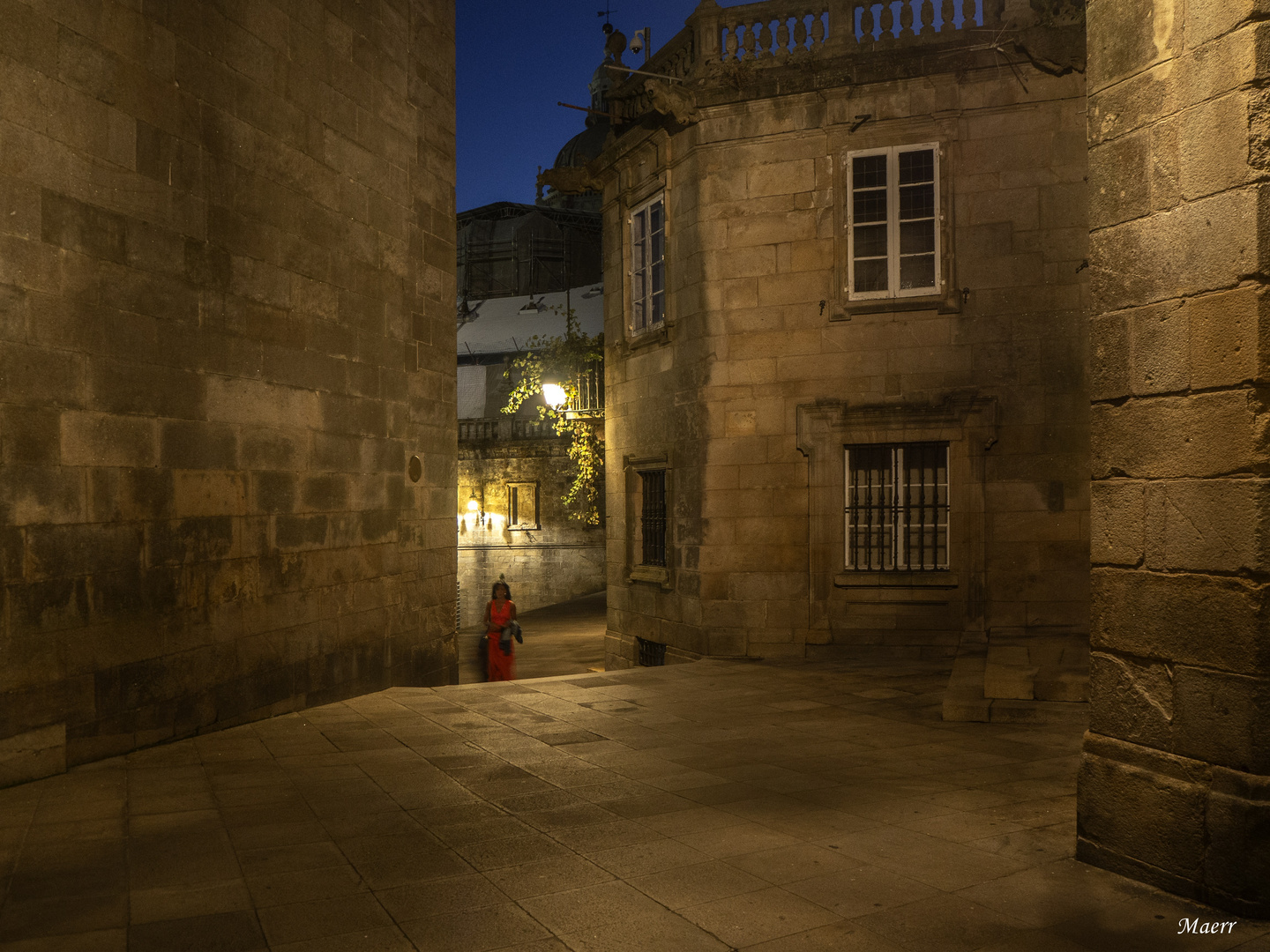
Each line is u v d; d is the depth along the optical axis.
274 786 5.95
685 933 3.74
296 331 8.80
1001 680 8.54
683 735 7.50
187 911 3.95
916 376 12.28
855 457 12.68
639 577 14.55
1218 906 3.99
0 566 5.95
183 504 7.43
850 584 12.43
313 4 9.12
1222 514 4.09
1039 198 11.95
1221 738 4.05
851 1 12.59
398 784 6.01
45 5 6.33
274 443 8.48
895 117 12.32
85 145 6.62
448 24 11.75
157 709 7.14
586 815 5.30
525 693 9.50
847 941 3.67
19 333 6.11
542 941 3.66
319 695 9.03
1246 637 3.97
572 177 16.16
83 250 6.59
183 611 7.40
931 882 4.28
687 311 13.39
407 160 10.77
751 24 12.95
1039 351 11.96
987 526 12.10
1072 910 3.99
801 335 12.66
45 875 4.36
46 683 6.24
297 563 8.77
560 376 23.78
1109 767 4.48
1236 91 4.08
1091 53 4.81
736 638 12.80
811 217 12.63
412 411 10.80
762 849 4.72
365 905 4.01
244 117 8.17
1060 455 11.92
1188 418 4.25
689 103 12.92
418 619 10.88
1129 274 4.57
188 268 7.52
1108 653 4.58
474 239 40.81
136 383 7.01
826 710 8.62
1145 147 4.50
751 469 12.83
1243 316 4.04
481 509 36.34
